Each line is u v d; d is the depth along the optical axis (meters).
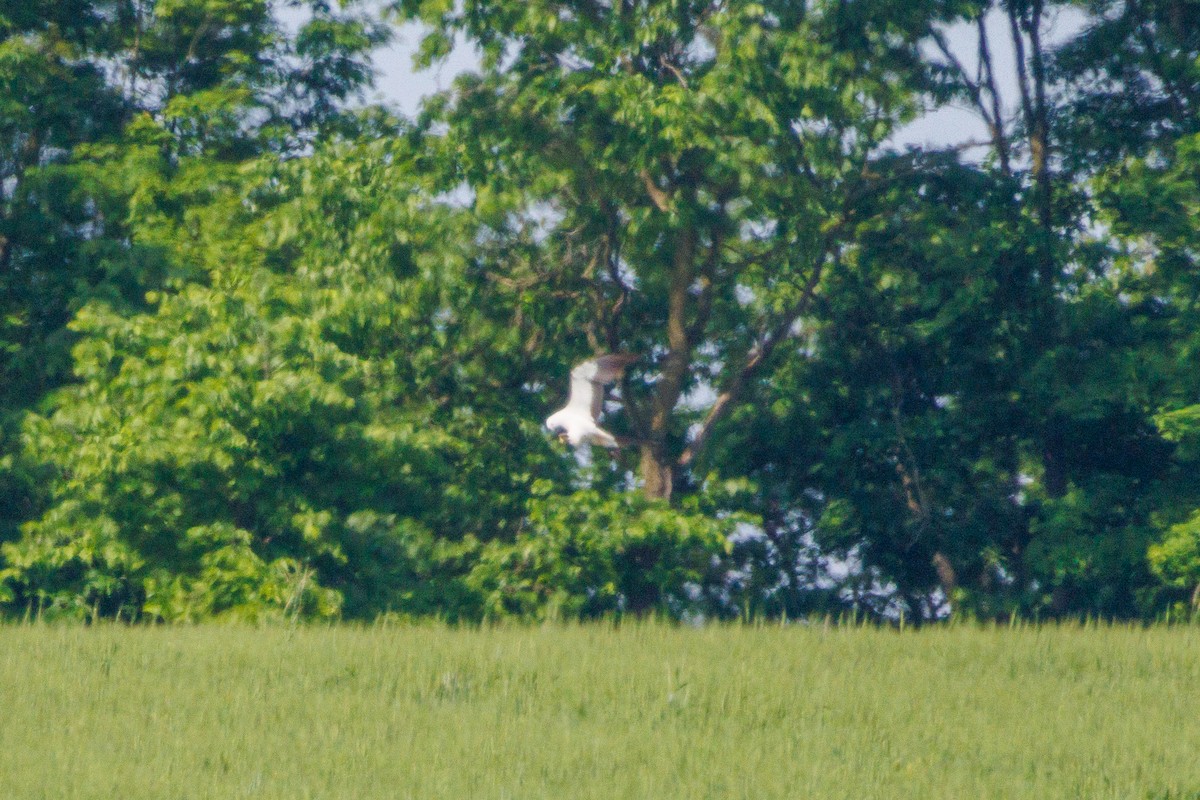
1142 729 25.94
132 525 50.50
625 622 37.28
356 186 53.88
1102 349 61.03
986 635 34.88
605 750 23.73
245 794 20.91
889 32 51.38
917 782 22.31
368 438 50.16
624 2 52.44
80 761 22.59
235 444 47.53
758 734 25.20
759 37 48.69
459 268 52.06
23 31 61.69
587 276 54.84
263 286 53.66
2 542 58.34
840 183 55.44
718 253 53.41
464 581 54.19
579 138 50.78
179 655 31.14
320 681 28.78
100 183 59.78
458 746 23.69
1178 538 54.59
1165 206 55.28
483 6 50.91
